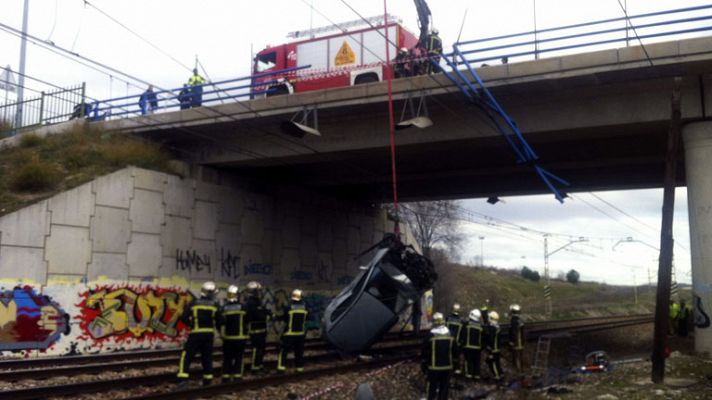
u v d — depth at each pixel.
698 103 16.33
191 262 21.08
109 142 20.81
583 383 14.01
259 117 19.75
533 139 18.78
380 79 22.80
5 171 18.05
